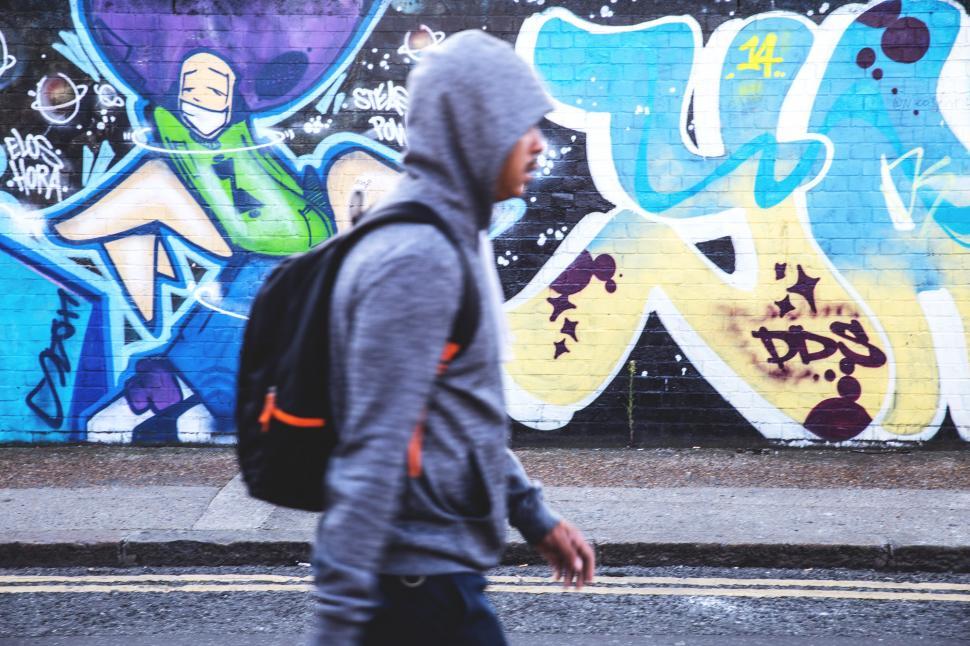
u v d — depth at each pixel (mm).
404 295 1878
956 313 8039
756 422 8211
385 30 8133
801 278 8117
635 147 8141
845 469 7625
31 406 8359
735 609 5285
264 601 5422
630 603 5387
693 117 8094
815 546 5918
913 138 7996
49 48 8180
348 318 1930
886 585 5656
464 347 2008
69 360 8336
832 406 8156
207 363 8336
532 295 8242
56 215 8266
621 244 8188
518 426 8320
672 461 7879
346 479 1850
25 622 5113
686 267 8164
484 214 2129
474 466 2055
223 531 6203
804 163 8070
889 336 8094
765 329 8164
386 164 8211
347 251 1988
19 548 6004
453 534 2049
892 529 6199
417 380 1870
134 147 8234
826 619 5129
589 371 8258
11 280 8312
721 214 8125
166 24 8156
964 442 8094
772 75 8039
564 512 6594
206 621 5117
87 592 5578
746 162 8094
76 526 6309
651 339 8219
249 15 8148
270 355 2096
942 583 5691
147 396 8359
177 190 8258
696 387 8219
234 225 8258
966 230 8000
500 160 2076
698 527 6254
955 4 7910
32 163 8242
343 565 1825
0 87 8203
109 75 8188
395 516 2004
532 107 2113
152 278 8297
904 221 8039
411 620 2047
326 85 8180
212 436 8375
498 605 5367
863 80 7996
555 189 8180
